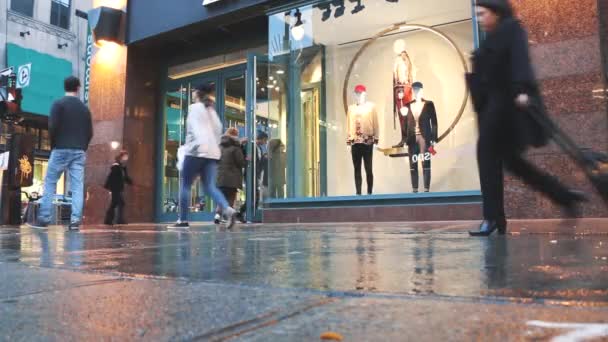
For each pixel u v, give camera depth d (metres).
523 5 5.83
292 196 8.23
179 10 9.28
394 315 1.10
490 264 1.88
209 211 9.61
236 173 7.78
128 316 1.17
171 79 10.42
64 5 23.72
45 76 21.84
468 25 7.64
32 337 1.01
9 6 21.33
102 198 9.92
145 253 2.72
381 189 8.03
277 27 8.45
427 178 7.70
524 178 3.19
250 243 3.29
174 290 1.51
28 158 9.44
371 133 8.17
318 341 0.92
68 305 1.31
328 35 8.53
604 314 1.06
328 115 8.51
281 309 1.20
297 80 8.52
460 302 1.22
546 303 1.18
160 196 10.23
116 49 10.15
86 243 3.60
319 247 2.84
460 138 7.52
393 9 8.12
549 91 5.59
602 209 5.08
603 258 1.94
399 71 8.12
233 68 9.62
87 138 5.89
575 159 2.83
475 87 3.27
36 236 4.61
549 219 5.38
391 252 2.44
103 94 10.20
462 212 6.56
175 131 10.23
